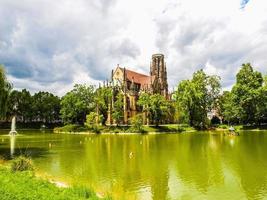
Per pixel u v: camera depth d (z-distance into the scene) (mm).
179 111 159750
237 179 41469
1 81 64250
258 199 32938
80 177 42938
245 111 146250
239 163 53344
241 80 147375
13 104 198000
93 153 68312
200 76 161750
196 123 157125
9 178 30656
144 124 162125
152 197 33938
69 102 176250
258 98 144000
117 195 33406
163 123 176625
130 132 143750
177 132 145500
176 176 43781
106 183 39812
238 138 100562
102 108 174000
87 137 118938
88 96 179625
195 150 71688
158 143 90375
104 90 176250
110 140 104188
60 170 48062
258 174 44312
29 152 69750
